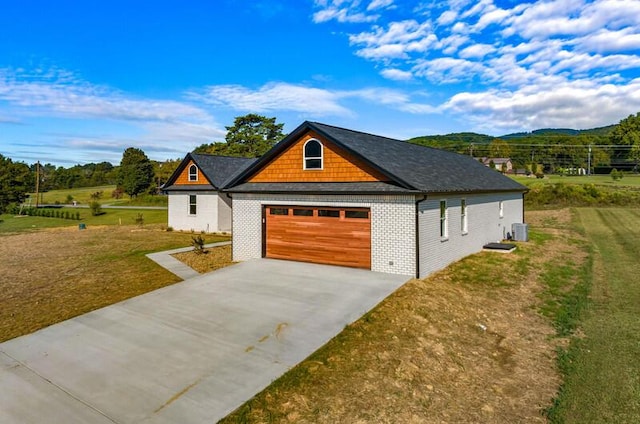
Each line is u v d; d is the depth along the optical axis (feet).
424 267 39.60
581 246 61.77
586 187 132.67
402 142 61.41
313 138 45.80
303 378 20.51
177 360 22.36
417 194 37.58
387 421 17.44
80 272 45.14
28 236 82.38
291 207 46.78
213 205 80.84
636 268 47.01
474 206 53.83
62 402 18.38
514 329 29.09
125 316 29.32
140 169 202.39
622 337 27.25
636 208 116.37
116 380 20.27
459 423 17.67
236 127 177.47
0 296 36.29
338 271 41.19
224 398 18.62
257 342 24.58
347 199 42.29
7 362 22.45
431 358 23.45
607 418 18.25
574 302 34.78
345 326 26.89
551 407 19.13
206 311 30.07
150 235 78.64
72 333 26.43
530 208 126.31
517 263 48.42
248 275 40.42
